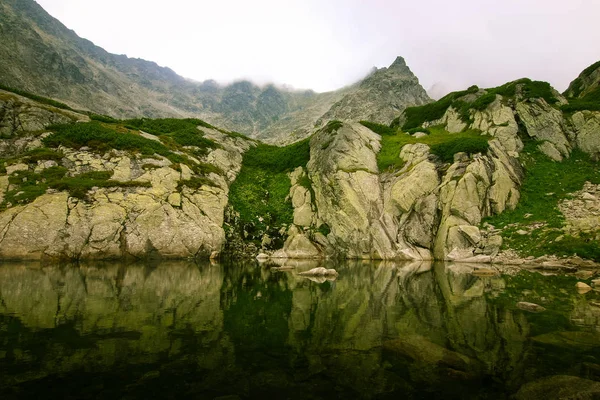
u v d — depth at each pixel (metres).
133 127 49.75
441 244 34.88
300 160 53.91
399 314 12.06
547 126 44.22
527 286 18.31
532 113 45.94
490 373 6.85
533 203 35.56
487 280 20.77
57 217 29.02
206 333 9.59
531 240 30.00
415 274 24.64
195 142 52.31
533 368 7.04
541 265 26.20
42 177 32.06
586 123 42.88
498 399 5.77
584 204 32.09
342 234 39.53
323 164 45.94
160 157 39.91
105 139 38.97
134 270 24.97
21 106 39.28
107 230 30.44
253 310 12.73
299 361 7.55
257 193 49.12
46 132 37.81
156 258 31.91
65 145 36.62
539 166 40.75
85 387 6.04
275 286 18.97
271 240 40.84
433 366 7.27
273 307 13.32
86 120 44.50
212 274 23.98
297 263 33.75
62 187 31.02
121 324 10.33
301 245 39.75
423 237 36.69
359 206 39.91
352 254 38.44
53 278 19.80
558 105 46.78
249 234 40.88
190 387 6.18
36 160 33.31
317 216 43.56
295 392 6.05
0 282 17.86
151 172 36.88
